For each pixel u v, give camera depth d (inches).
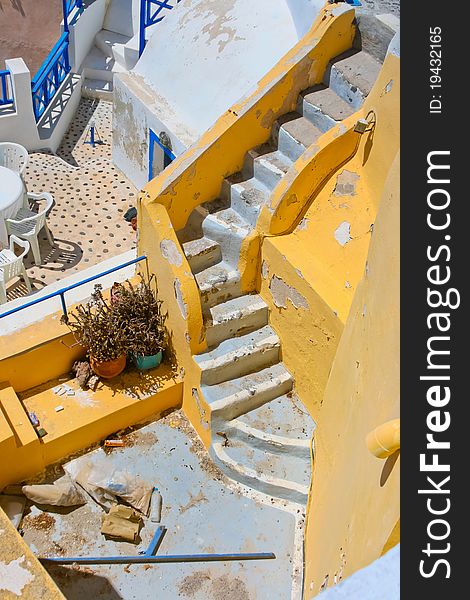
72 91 504.1
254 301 263.7
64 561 228.1
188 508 243.9
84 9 523.2
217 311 257.3
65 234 387.2
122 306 260.4
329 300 225.9
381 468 131.3
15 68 423.2
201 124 356.2
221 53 351.6
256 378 258.4
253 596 223.1
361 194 241.6
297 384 258.8
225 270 263.0
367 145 239.1
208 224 262.8
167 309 261.6
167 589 224.1
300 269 235.9
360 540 136.9
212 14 366.3
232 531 238.5
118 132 424.8
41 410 255.0
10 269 335.0
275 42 329.7
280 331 259.6
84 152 468.4
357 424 167.8
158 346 263.7
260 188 264.7
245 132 261.7
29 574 140.7
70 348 262.5
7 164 406.3
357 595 80.7
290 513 243.6
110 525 235.5
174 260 246.7
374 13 261.3
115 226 397.7
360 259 233.0
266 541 236.5
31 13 517.3
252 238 250.8
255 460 249.8
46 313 270.5
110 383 265.6
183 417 272.2
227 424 249.6
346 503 163.8
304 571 224.4
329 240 241.8
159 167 396.8
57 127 468.1
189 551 233.3
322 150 240.7
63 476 251.3
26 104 436.1
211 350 254.7
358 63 262.2
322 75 267.9
